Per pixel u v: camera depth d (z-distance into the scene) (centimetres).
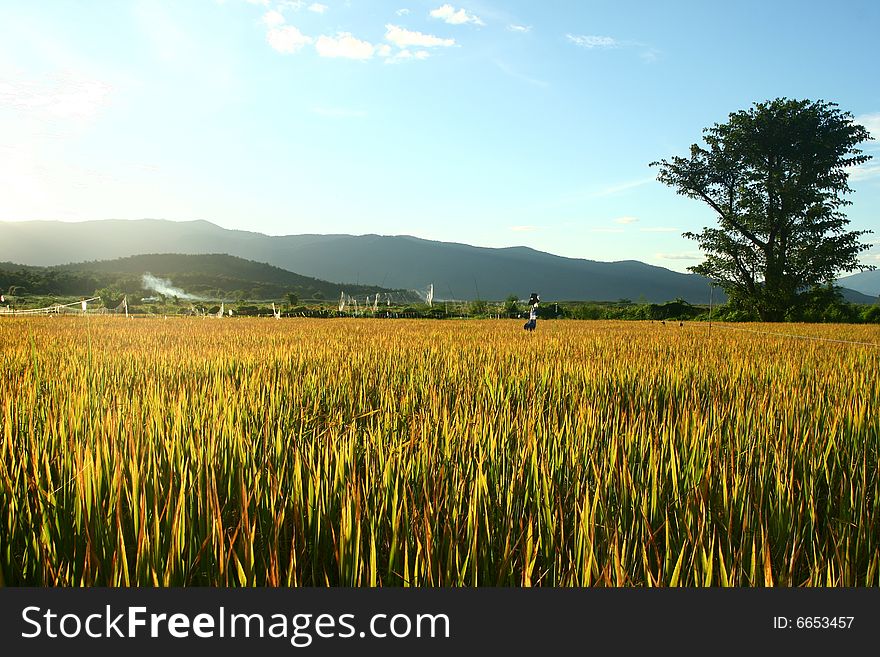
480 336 1762
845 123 5500
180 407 557
